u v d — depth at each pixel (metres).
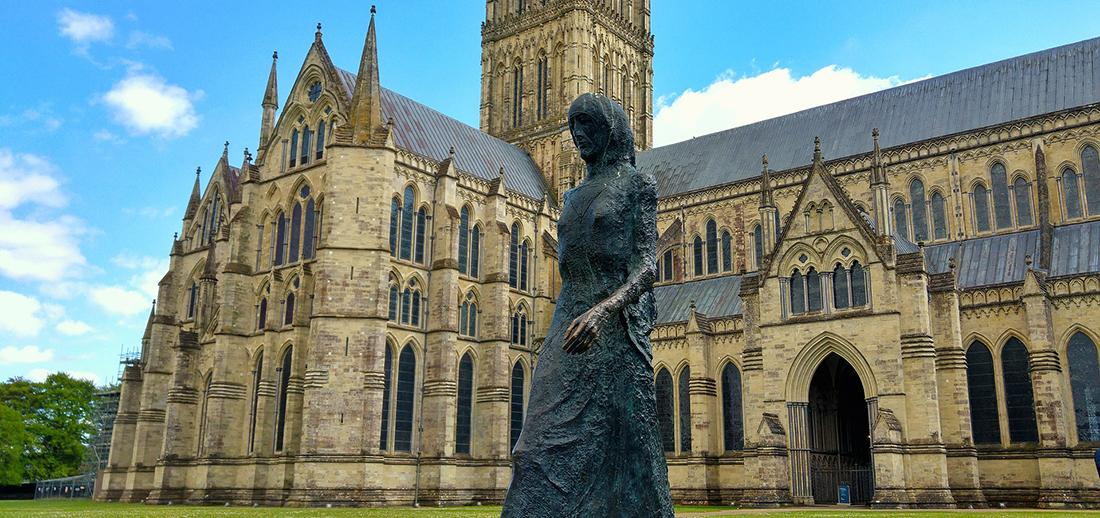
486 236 91.44
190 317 97.88
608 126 12.02
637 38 123.12
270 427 80.31
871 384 62.97
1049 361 61.22
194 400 89.00
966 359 65.31
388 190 80.06
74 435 129.50
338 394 74.56
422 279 84.31
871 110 89.81
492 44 121.19
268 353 81.44
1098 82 75.44
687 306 87.25
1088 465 59.31
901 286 62.91
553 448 10.72
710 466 75.75
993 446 64.00
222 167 100.44
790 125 95.94
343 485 72.94
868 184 82.69
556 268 97.81
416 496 77.12
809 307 67.00
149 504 83.56
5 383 129.25
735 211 91.06
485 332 88.62
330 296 76.25
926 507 58.66
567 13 112.62
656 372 81.94
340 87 83.94
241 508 67.88
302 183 85.19
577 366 10.95
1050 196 73.56
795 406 66.25
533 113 114.31
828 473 68.62
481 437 86.12
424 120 95.50
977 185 77.50
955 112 82.69
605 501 10.71
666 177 101.69
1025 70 81.00
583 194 11.75
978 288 66.69
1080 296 62.94
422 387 82.56
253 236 87.50
